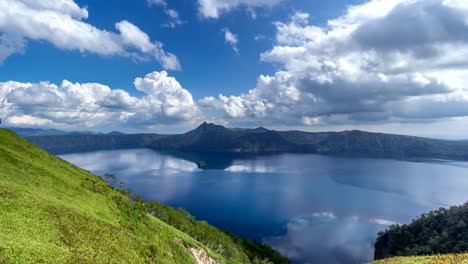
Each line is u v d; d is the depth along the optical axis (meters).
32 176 52.38
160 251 54.38
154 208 157.62
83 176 75.00
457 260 29.34
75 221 39.16
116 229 46.16
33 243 27.89
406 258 37.97
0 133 74.81
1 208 31.83
